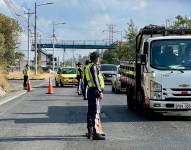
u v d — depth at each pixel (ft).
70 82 144.77
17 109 69.62
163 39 55.16
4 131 46.73
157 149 36.60
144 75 56.44
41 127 49.60
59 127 49.52
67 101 84.84
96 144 39.06
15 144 39.32
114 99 88.94
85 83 44.62
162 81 53.83
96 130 41.50
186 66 54.19
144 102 57.21
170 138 42.01
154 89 53.93
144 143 39.42
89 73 41.68
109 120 55.72
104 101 84.02
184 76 53.67
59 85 148.87
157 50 54.85
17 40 212.02
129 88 67.92
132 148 37.11
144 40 57.26
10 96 99.96
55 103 80.43
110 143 39.55
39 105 76.54
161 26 62.54
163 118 57.52
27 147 37.81
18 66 306.14
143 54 55.36
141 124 51.96
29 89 121.19
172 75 53.67
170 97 53.72
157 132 45.75
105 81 153.28
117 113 63.62
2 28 205.77
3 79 121.49
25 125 51.31
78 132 45.85
